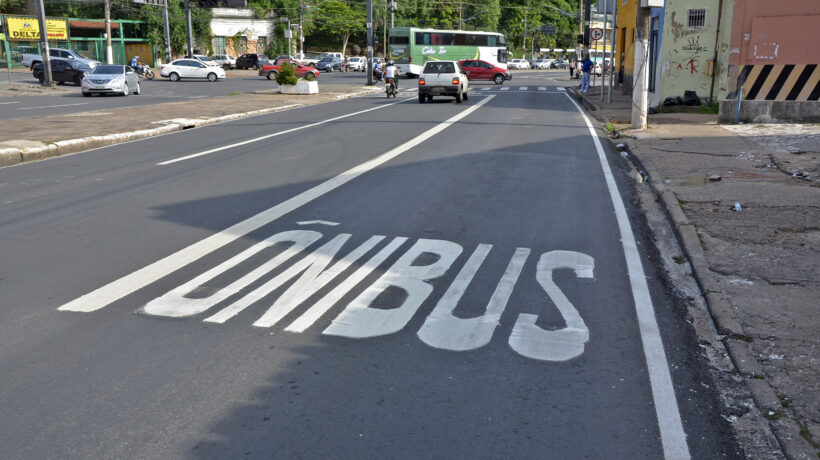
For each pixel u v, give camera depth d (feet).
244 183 31.63
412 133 51.03
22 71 179.11
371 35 131.64
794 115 54.49
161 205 27.09
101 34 217.36
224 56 223.92
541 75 220.43
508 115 67.00
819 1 57.77
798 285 18.28
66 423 11.39
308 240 22.00
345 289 17.61
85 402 12.05
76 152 43.86
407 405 12.12
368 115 67.77
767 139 45.80
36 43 193.88
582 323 15.87
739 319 16.07
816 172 33.81
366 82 145.07
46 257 20.18
